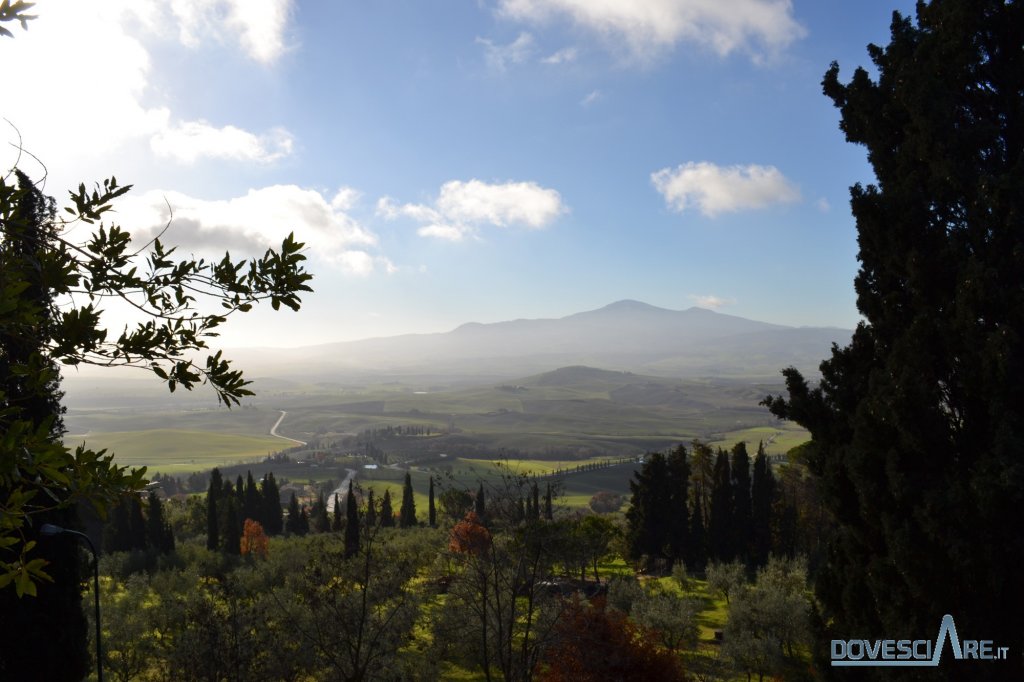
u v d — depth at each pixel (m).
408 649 33.28
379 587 27.17
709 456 89.38
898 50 15.48
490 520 25.69
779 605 40.22
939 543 12.26
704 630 49.41
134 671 29.20
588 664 26.66
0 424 4.57
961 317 12.75
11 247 5.09
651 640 32.75
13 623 19.14
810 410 16.44
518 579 25.17
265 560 68.31
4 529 4.61
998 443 11.77
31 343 5.28
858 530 14.56
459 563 26.55
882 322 14.96
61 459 4.64
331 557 27.91
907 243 14.38
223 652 24.52
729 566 61.41
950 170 13.40
